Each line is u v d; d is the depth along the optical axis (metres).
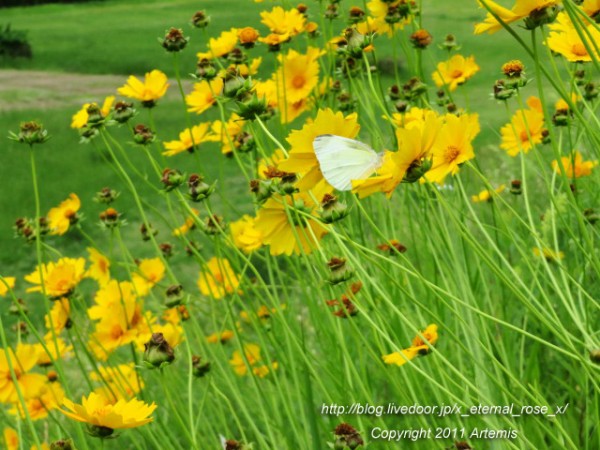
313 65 1.30
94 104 1.20
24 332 1.35
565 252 1.29
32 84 7.45
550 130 0.94
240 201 2.74
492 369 1.12
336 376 1.17
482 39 5.55
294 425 1.08
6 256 2.68
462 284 1.10
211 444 1.19
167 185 1.13
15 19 12.43
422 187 1.17
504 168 1.91
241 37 1.29
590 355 0.97
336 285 1.01
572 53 1.04
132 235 2.70
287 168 0.97
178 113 4.88
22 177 3.79
